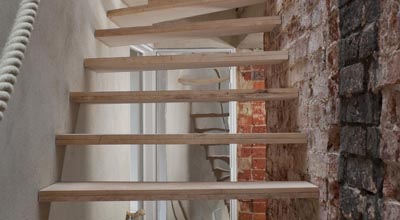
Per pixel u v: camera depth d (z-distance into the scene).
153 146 4.26
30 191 1.62
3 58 0.73
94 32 2.54
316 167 1.76
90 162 2.49
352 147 1.38
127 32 2.51
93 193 1.65
